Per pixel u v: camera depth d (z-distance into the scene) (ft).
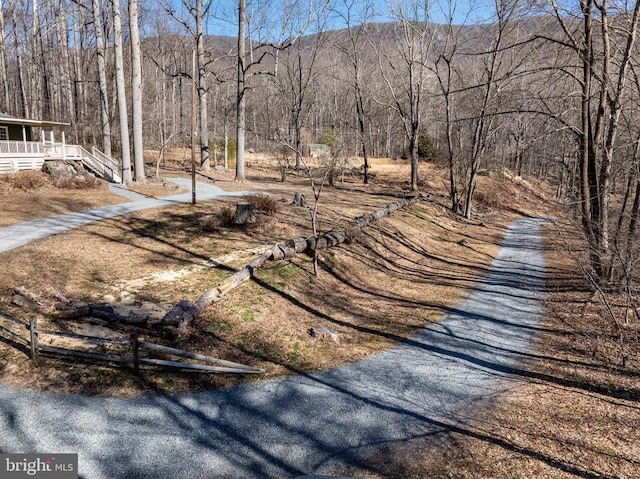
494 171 139.54
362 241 56.13
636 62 38.63
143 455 17.52
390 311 39.19
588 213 38.17
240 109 98.73
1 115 80.79
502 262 61.67
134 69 82.33
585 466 18.17
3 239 43.06
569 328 35.76
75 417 19.48
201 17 109.29
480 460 18.44
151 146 161.89
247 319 31.96
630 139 39.68
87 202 64.13
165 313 30.71
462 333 34.47
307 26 106.11
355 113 173.17
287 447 18.78
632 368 28.32
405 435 20.12
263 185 99.71
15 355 23.91
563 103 50.03
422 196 100.94
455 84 107.86
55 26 142.10
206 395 22.47
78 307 28.50
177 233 50.67
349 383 25.12
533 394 24.72
